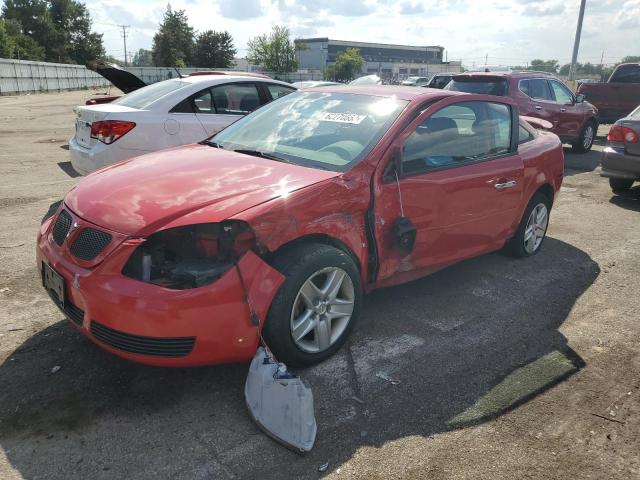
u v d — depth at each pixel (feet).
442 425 9.24
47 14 290.15
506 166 14.92
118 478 7.86
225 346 9.23
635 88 45.19
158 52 312.71
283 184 10.36
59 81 165.07
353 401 9.77
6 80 125.70
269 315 9.61
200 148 13.35
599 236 20.33
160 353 8.91
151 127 20.44
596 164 35.63
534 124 20.04
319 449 8.55
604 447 8.87
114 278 8.97
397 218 11.87
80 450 8.36
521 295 14.70
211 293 8.89
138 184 10.47
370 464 8.29
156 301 8.68
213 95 22.58
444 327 12.70
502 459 8.50
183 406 9.46
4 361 10.55
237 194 9.92
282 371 8.80
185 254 9.31
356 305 11.17
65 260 9.71
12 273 14.74
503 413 9.61
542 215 17.58
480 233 14.55
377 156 11.54
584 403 10.00
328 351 10.85
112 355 10.87
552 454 8.66
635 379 10.86
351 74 296.51
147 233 9.05
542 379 10.71
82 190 10.82
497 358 11.44
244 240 9.31
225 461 8.24
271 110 14.67
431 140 12.86
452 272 16.16
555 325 13.06
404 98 13.09
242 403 9.60
